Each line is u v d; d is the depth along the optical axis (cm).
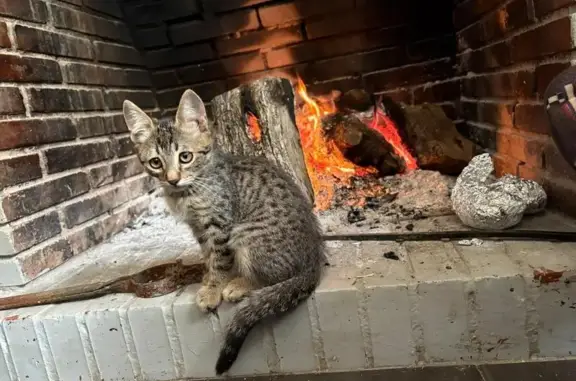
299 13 101
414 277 54
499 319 53
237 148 81
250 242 58
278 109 79
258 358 58
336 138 93
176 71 109
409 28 101
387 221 73
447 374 53
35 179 68
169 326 57
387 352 55
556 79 47
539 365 53
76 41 82
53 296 61
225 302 56
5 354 61
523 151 73
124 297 60
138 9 102
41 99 71
